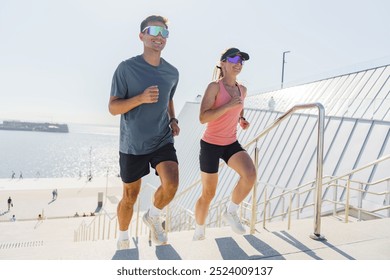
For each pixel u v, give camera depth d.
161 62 2.38
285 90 14.78
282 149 11.52
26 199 30.28
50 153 142.38
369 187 7.09
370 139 8.37
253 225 2.85
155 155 2.42
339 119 10.18
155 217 2.41
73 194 34.12
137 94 2.27
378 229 2.58
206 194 2.79
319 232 2.34
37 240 15.28
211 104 2.64
